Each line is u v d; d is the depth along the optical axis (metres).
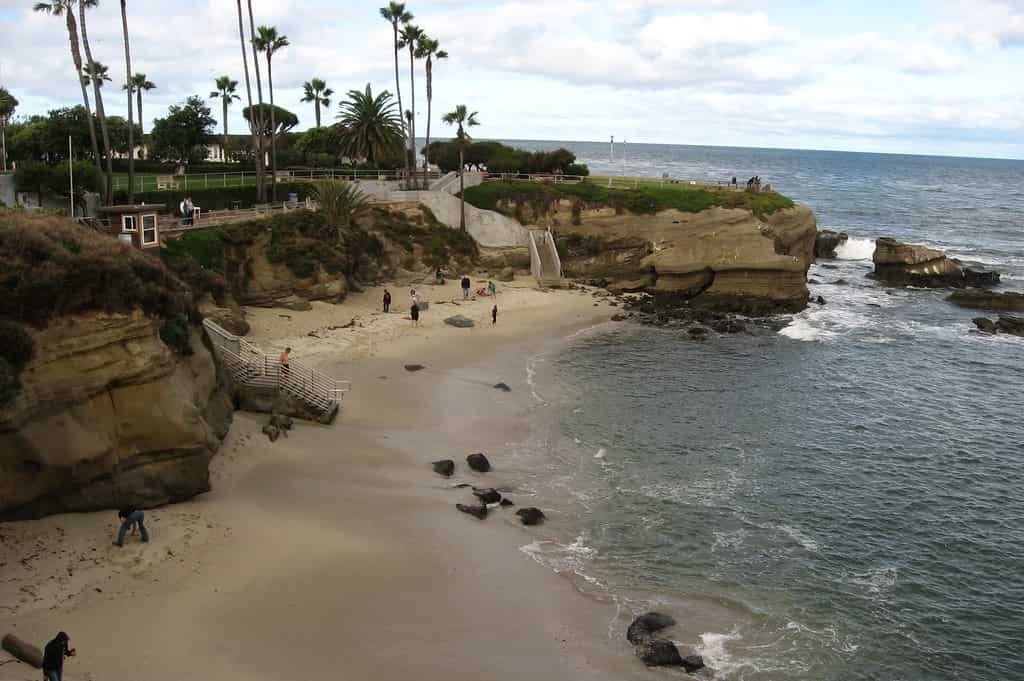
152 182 61.81
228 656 17.77
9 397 20.20
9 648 16.56
